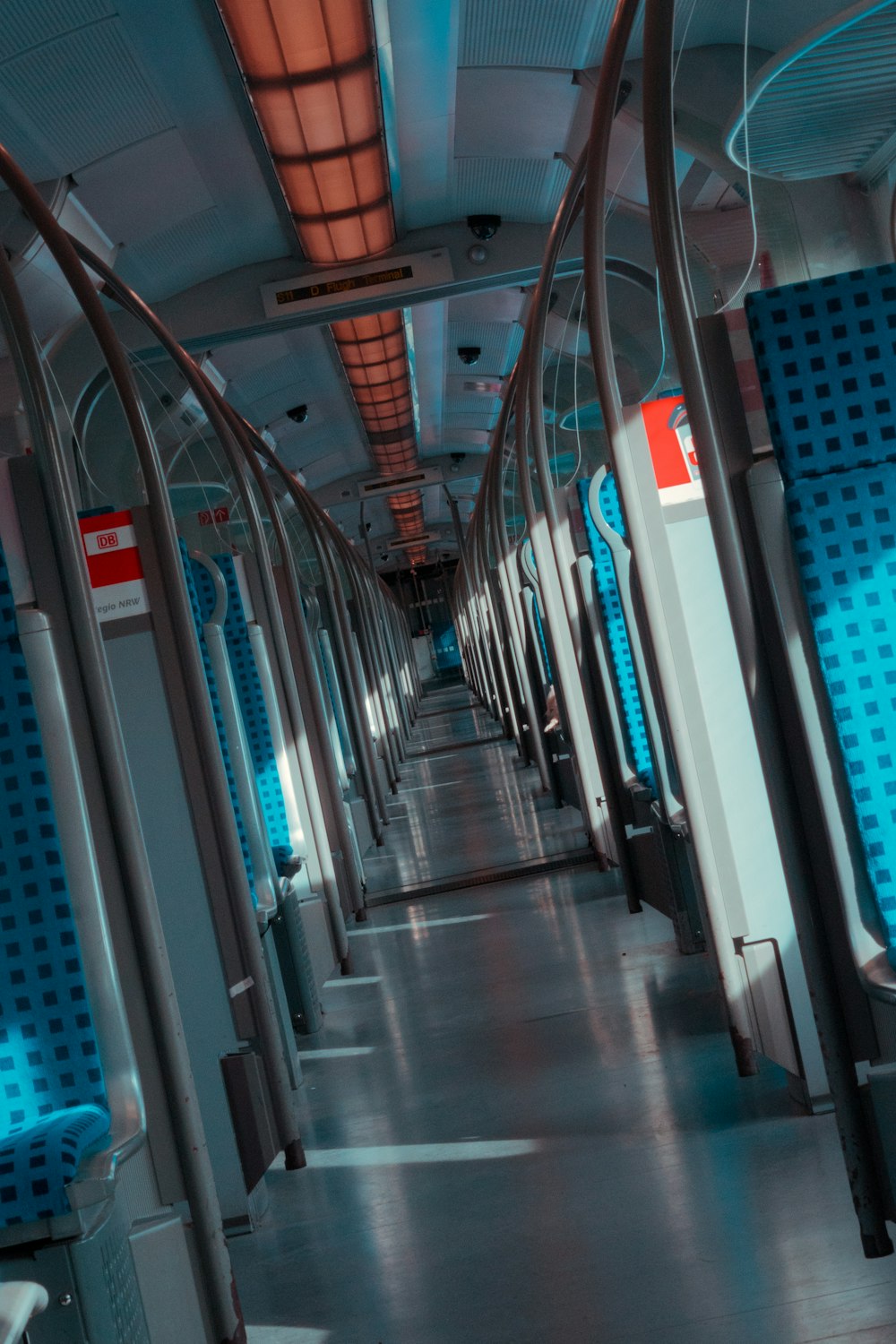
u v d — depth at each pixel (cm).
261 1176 336
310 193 855
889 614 211
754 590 249
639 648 448
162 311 1026
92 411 895
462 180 973
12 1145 204
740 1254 255
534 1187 312
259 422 1567
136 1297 222
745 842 343
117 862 260
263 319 1028
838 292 216
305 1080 455
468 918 691
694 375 252
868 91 448
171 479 1149
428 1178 334
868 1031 243
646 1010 446
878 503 212
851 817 215
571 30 742
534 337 557
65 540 256
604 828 729
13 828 225
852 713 210
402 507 2842
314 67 672
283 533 687
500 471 934
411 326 1370
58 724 233
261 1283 291
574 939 584
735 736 345
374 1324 258
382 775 1394
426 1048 462
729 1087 354
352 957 654
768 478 224
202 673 341
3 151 308
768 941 340
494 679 1697
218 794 340
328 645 1020
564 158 923
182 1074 263
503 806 1123
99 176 769
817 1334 221
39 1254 195
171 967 339
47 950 224
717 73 731
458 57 775
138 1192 260
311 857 601
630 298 1047
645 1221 280
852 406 216
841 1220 262
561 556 636
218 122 773
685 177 809
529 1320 247
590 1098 368
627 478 346
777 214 669
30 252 715
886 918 209
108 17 620
